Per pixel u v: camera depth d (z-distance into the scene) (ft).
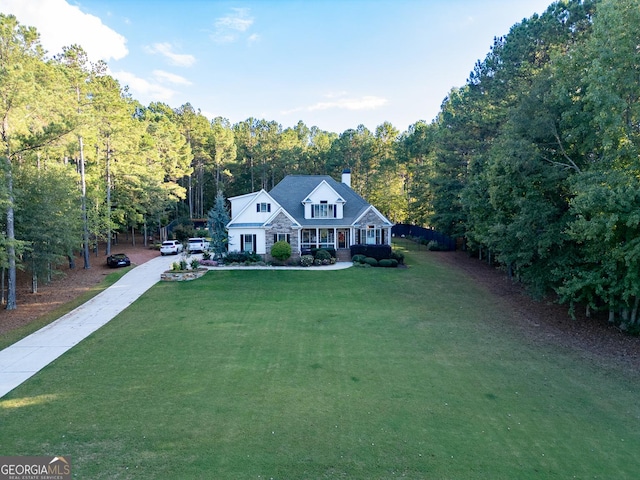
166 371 41.01
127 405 33.63
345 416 32.73
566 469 27.07
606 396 38.70
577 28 80.33
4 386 37.11
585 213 50.78
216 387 37.47
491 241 75.97
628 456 28.99
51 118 70.69
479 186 88.17
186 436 29.04
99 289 79.30
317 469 25.80
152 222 161.48
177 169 184.14
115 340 50.44
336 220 114.42
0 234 58.95
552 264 61.21
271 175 242.99
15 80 59.72
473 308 69.97
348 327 57.26
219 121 268.62
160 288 79.66
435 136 163.22
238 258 103.86
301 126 297.12
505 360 46.96
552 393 38.78
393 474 25.58
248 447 27.91
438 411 34.19
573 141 59.31
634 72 49.52
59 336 51.98
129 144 135.13
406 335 54.54
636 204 45.75
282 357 45.52
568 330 59.47
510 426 32.30
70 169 83.51
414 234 182.70
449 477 25.52
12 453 26.48
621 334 57.62
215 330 54.80
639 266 48.52
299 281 86.07
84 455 26.43
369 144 209.87
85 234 101.96
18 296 74.43
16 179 69.26
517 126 62.54
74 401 34.22
